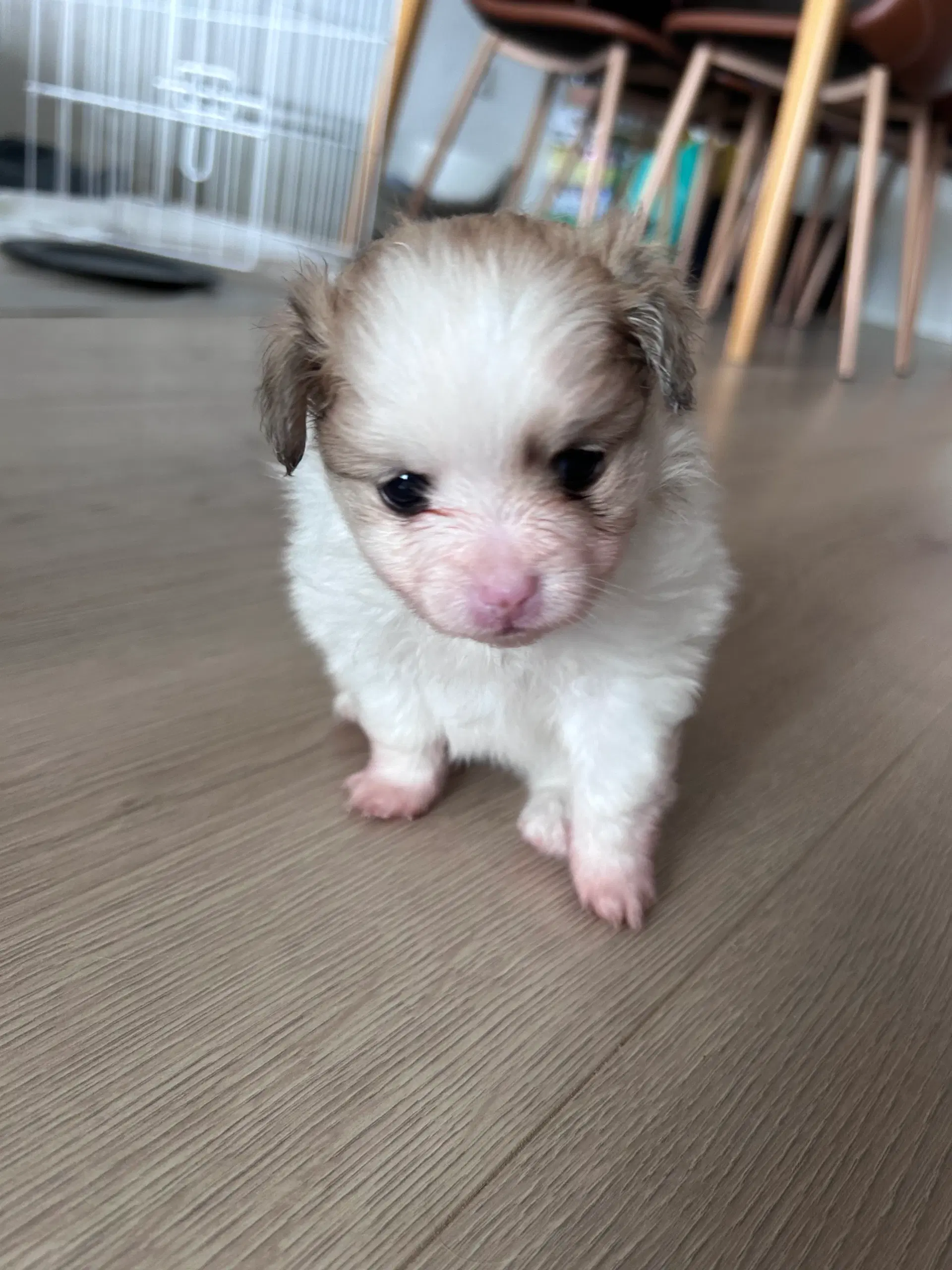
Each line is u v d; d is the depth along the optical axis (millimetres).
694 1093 155
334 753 228
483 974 173
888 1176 146
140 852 188
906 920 199
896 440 609
